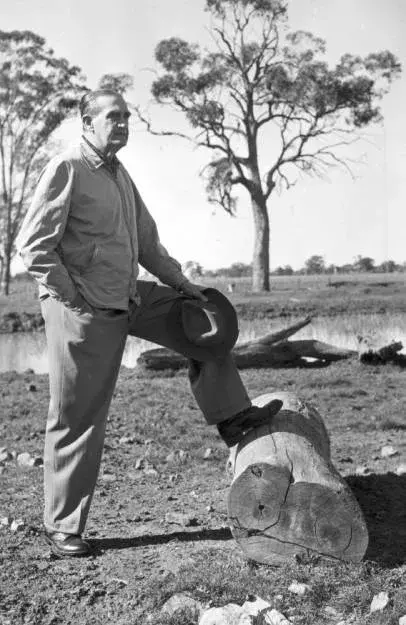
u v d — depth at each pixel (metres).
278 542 4.57
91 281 4.61
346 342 22.30
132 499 6.23
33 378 13.91
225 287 54.41
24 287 65.62
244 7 49.53
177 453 7.82
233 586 4.27
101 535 5.26
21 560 4.76
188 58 50.41
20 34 49.97
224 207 52.19
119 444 8.37
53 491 4.85
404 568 4.58
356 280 64.00
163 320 4.80
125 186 4.73
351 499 4.50
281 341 15.15
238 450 4.87
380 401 11.11
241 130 52.78
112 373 4.76
